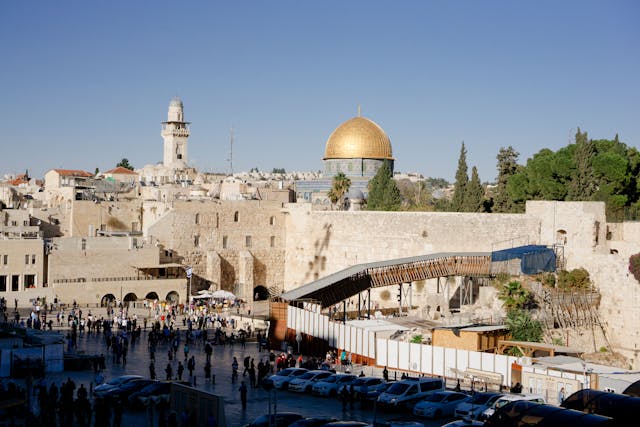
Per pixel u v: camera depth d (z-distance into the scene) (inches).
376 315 3747.5
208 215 5034.5
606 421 1227.2
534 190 4498.0
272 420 1706.4
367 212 4731.8
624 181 4291.3
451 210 4810.5
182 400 1701.5
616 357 3376.0
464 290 4074.8
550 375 2201.0
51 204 6048.2
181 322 3900.1
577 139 4382.4
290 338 3223.4
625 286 3516.2
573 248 3821.4
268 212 5226.4
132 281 4542.3
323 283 3444.9
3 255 4421.8
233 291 5098.4
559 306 3464.6
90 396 2108.8
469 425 1614.2
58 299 4313.5
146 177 7396.7
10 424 1720.0
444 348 2551.7
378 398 2031.3
